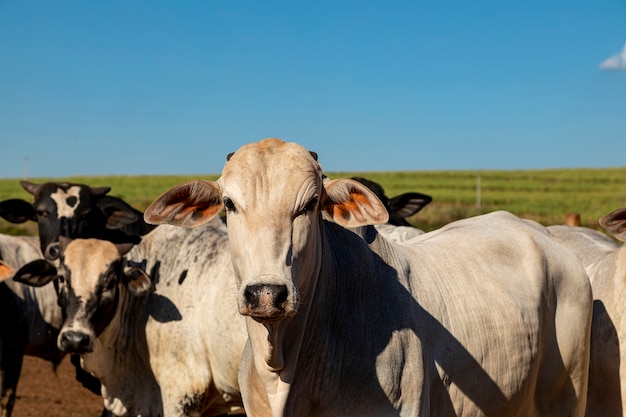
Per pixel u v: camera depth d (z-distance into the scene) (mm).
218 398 6137
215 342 5871
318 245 3627
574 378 5027
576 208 44062
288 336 3623
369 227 4184
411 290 4113
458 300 4297
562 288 4949
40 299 8156
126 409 6395
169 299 6164
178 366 6078
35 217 8484
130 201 46094
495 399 4371
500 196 52031
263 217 3410
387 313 3881
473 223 5102
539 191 57094
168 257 6352
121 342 6312
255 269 3334
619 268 5512
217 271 6043
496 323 4379
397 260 4203
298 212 3461
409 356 3842
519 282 4684
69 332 5992
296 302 3307
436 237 4902
